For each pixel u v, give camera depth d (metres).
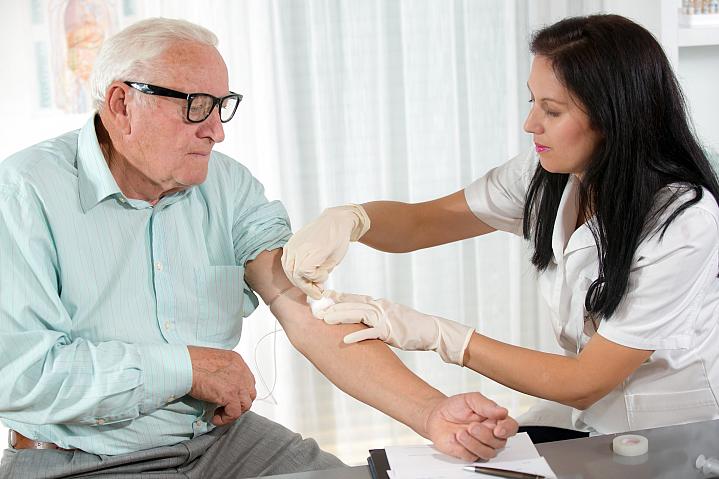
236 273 1.59
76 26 2.87
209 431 1.56
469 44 3.06
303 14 2.93
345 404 3.08
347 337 1.48
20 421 1.37
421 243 1.90
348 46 2.97
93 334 1.44
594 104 1.39
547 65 1.43
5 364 1.35
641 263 1.40
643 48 1.40
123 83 1.41
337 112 2.99
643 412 1.53
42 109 2.91
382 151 3.03
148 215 1.49
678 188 1.40
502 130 3.13
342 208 1.61
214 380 1.43
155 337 1.50
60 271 1.42
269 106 2.94
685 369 1.52
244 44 2.91
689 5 2.91
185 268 1.53
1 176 1.41
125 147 1.44
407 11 3.00
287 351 3.02
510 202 1.85
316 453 1.59
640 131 1.40
